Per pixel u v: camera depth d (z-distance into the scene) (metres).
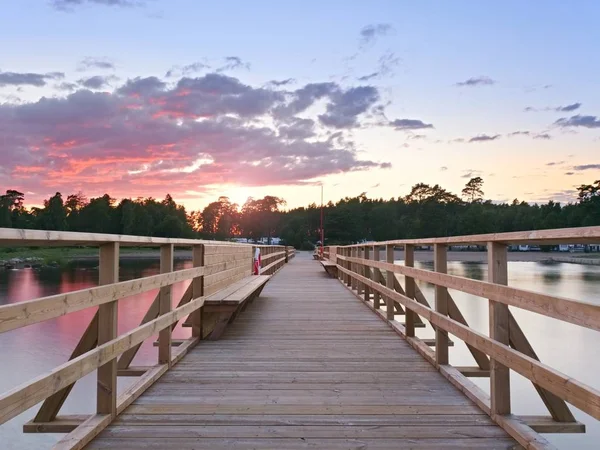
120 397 3.14
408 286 5.29
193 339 5.25
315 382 3.76
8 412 1.78
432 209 86.81
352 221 80.25
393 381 3.79
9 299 14.79
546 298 2.20
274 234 104.38
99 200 89.94
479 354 4.14
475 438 2.64
